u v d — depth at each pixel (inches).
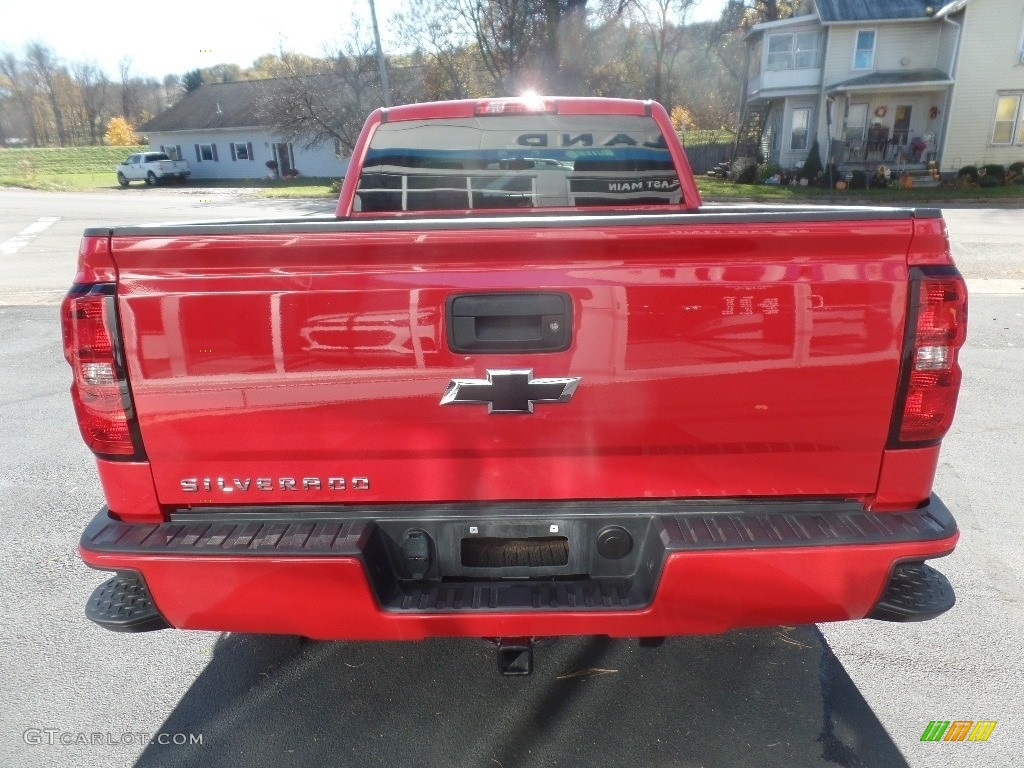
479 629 81.5
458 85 1221.1
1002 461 192.7
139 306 78.7
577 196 157.8
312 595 80.3
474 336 79.3
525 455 82.4
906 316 79.0
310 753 98.3
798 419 81.0
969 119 1085.1
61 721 104.9
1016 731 101.0
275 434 81.4
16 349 311.1
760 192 1060.5
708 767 94.9
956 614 128.7
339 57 1214.9
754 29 1171.3
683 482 83.4
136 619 82.9
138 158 1453.0
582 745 98.8
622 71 1400.1
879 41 1106.1
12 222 789.9
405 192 156.6
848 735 100.4
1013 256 523.5
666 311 78.7
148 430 81.5
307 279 78.3
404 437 81.6
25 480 187.3
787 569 79.0
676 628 81.7
